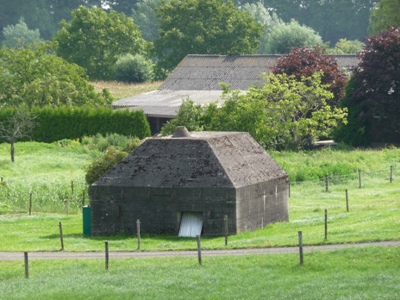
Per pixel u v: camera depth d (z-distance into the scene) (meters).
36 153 195.00
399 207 121.06
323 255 85.12
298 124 191.50
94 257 95.75
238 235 107.94
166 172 111.94
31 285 81.19
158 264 87.75
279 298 70.44
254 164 116.56
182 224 110.88
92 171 125.38
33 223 125.44
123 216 112.50
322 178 157.62
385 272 77.06
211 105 183.12
